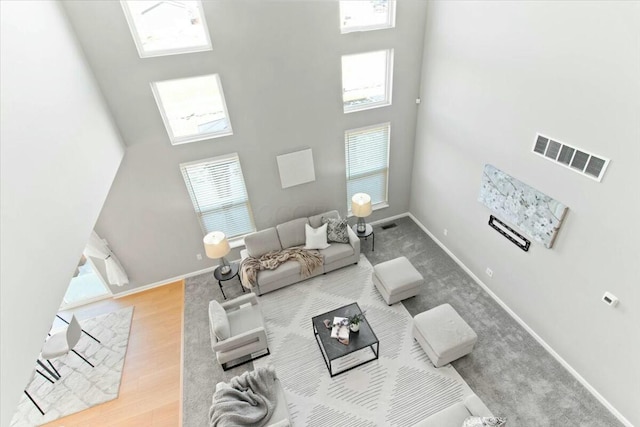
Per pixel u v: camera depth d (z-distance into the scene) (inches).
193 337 215.8
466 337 175.3
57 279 108.2
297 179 247.6
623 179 128.7
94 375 198.4
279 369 189.5
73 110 146.3
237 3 181.9
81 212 132.8
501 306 213.3
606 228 139.9
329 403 172.4
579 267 156.4
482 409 142.2
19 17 121.3
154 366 201.2
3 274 84.7
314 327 189.2
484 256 218.1
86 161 146.9
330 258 236.4
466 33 188.1
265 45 197.3
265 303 227.9
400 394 173.3
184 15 181.6
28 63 120.0
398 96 241.9
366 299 224.4
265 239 241.3
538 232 170.6
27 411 183.5
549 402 165.2
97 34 170.6
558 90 144.7
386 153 265.7
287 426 141.3
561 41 138.2
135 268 244.1
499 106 177.9
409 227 286.0
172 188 224.8
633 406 149.6
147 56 182.5
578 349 168.7
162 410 179.9
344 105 240.7
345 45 212.2
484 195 201.6
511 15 157.4
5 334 82.0
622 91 121.6
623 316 143.3
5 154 95.9
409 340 197.3
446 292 225.3
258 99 212.1
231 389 152.9
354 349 174.9
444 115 223.9
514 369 179.6
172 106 205.6
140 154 207.6
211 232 243.6
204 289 249.8
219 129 219.8
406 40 222.7
